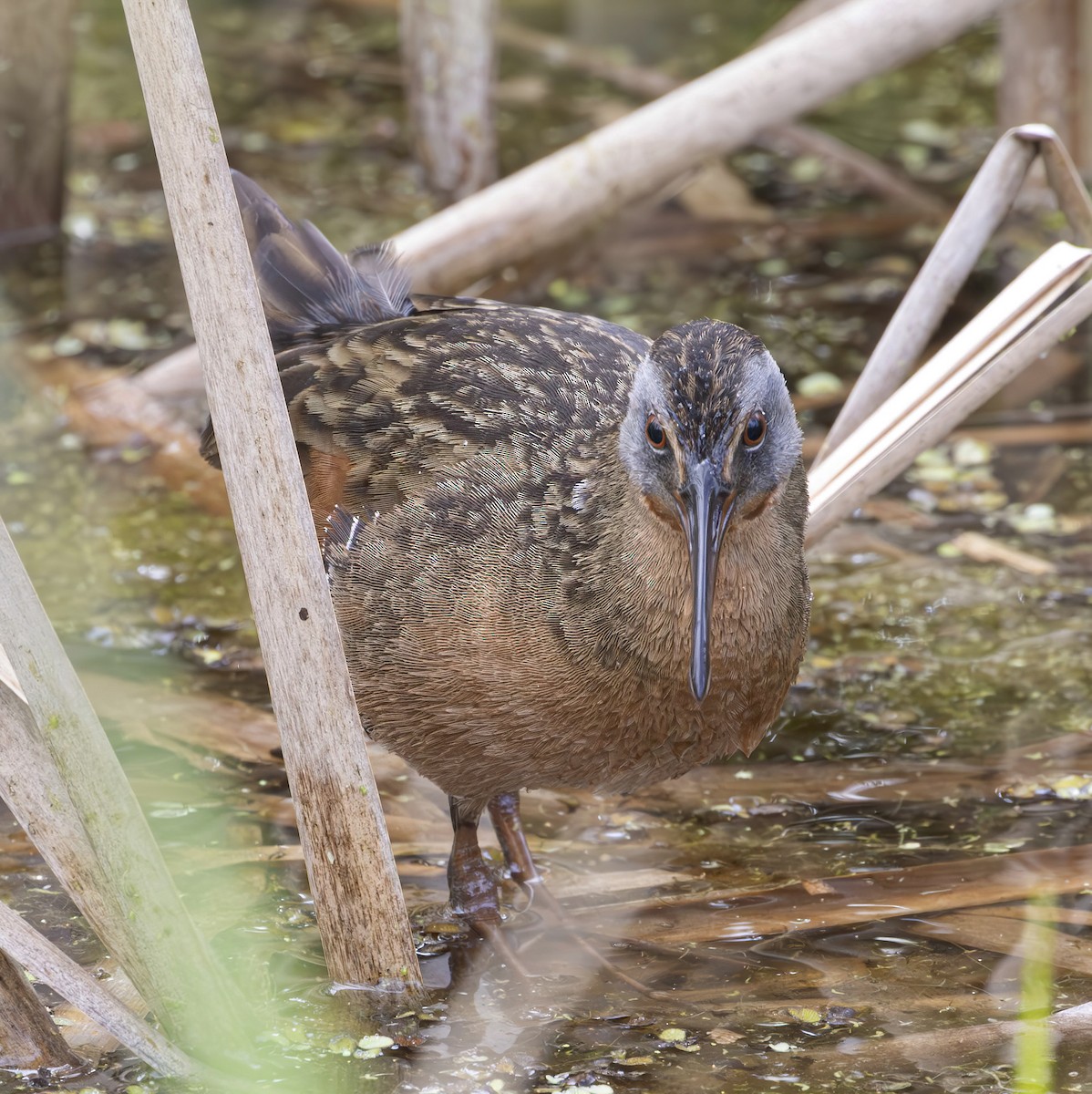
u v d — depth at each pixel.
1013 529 11.73
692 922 7.99
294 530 6.71
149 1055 6.64
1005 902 8.02
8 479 12.15
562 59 19.50
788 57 12.96
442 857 8.70
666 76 18.98
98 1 21.09
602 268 15.29
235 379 6.59
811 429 12.66
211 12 21.19
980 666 10.18
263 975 7.56
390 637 7.73
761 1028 7.16
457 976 7.69
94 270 15.32
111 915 6.63
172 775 9.12
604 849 8.66
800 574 7.75
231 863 8.40
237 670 10.13
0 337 14.06
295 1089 6.77
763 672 7.64
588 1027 7.22
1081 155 16.09
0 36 14.91
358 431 8.33
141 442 12.62
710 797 9.05
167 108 6.38
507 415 7.99
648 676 7.48
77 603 10.74
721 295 14.88
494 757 7.80
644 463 7.34
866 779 9.15
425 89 16.17
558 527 7.52
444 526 7.69
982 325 8.93
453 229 12.43
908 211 16.53
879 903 8.05
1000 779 9.08
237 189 9.83
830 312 14.62
